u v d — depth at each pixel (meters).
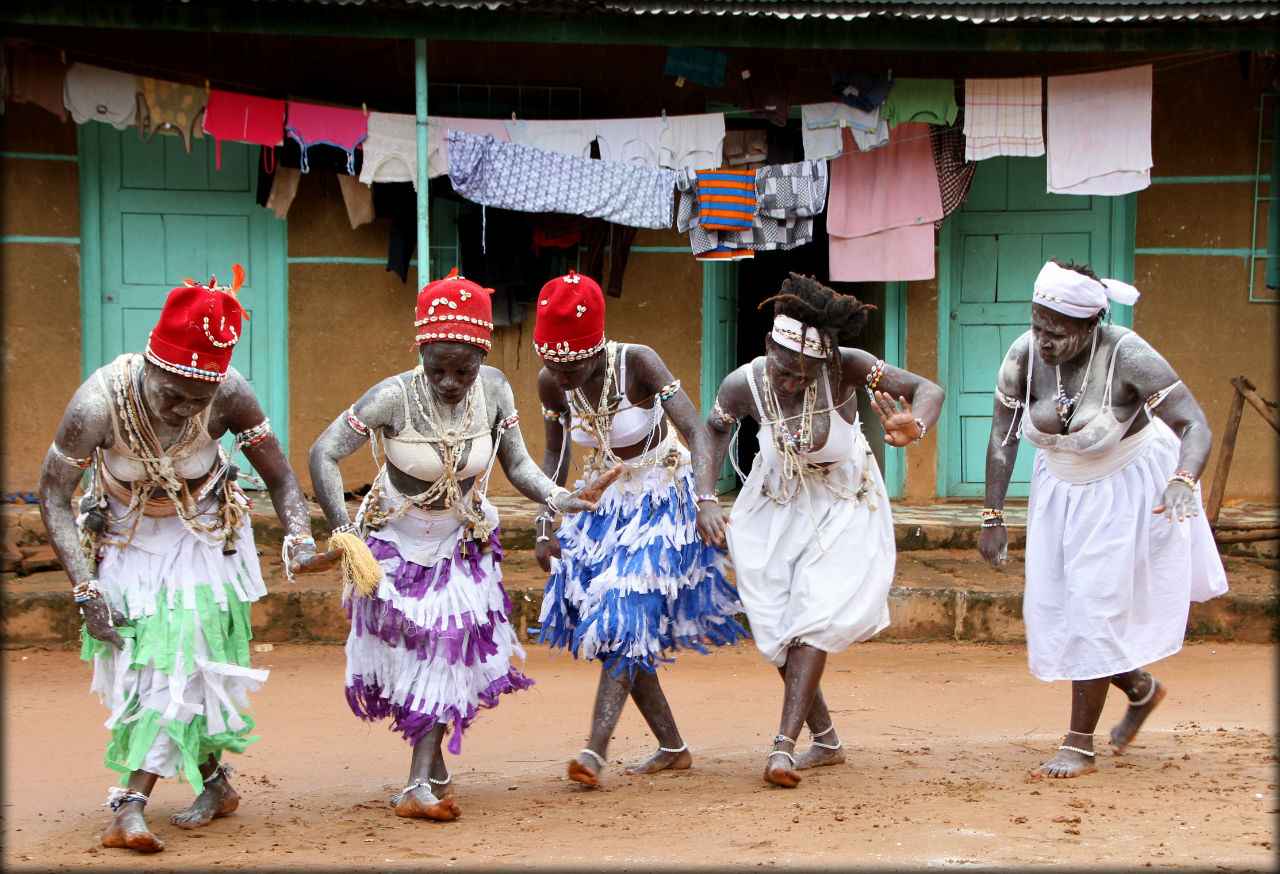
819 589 4.51
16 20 7.90
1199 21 8.30
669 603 4.67
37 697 6.23
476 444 4.23
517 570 8.32
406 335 10.12
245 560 4.13
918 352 10.38
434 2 7.91
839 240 9.57
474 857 3.47
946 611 7.73
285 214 9.53
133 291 9.88
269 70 9.70
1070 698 6.29
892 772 4.57
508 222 9.63
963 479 10.51
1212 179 10.09
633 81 10.05
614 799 4.27
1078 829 3.57
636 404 4.69
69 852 3.65
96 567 3.92
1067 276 4.27
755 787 4.38
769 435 4.63
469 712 4.14
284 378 10.08
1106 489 4.47
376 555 4.20
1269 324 10.11
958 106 9.38
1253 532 8.70
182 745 3.78
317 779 4.81
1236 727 5.50
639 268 10.24
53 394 9.71
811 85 9.82
